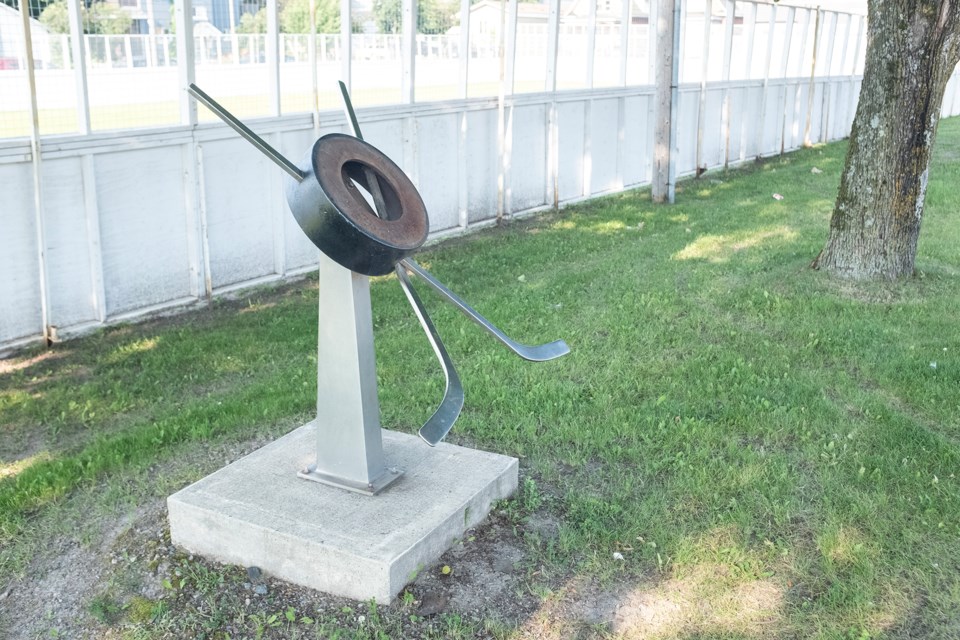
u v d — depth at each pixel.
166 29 8.32
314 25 9.69
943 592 4.29
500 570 4.50
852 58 24.30
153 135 8.36
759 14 19.12
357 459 4.81
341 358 4.71
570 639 4.03
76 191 7.91
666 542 4.68
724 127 18.75
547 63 13.57
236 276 9.55
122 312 8.50
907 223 9.01
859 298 8.74
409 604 4.23
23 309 7.73
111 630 4.21
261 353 7.62
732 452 5.62
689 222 12.91
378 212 4.55
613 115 15.44
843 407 6.32
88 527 4.98
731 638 4.02
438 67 11.66
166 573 4.56
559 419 6.16
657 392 6.63
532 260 10.75
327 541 4.33
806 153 21.23
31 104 7.31
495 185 13.11
